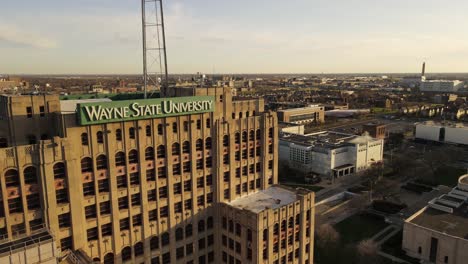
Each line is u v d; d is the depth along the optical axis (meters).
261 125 83.62
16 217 52.78
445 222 104.25
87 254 58.31
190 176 72.88
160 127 66.75
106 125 59.62
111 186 61.47
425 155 194.00
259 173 85.62
